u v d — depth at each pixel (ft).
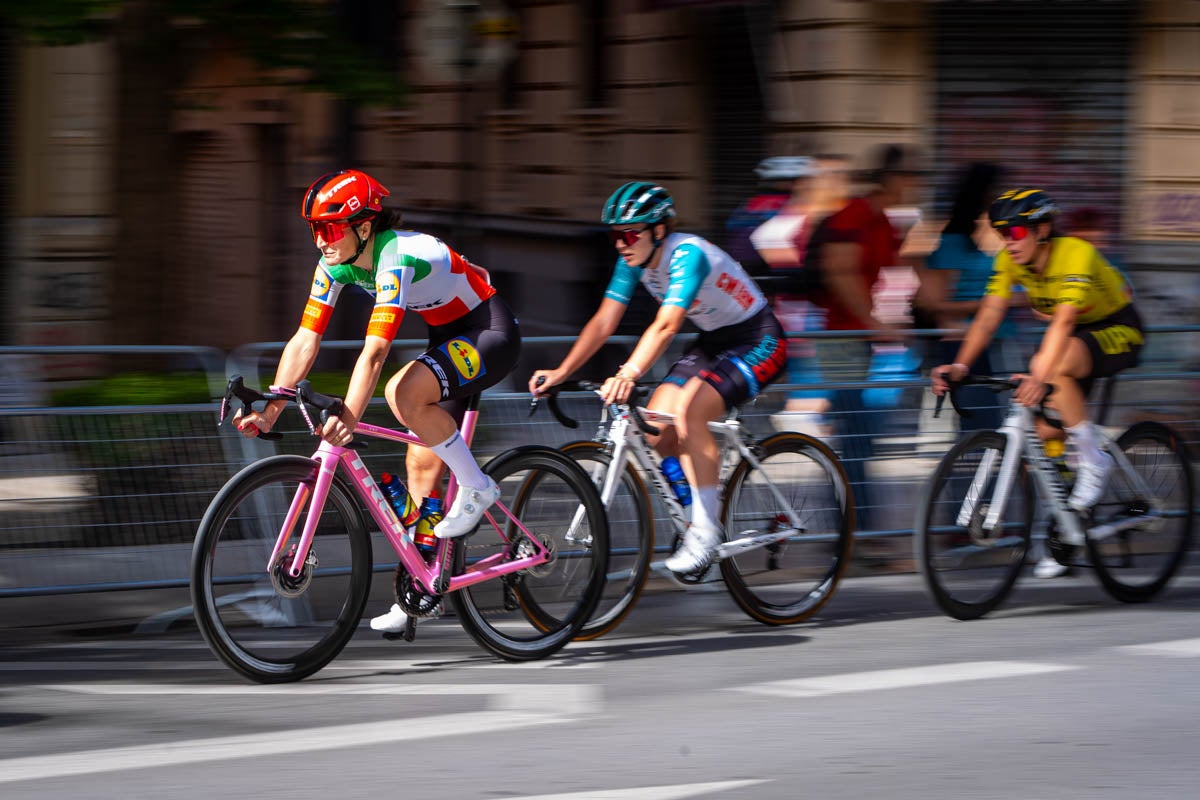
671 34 116.16
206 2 76.48
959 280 70.13
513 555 46.83
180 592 58.34
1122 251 105.91
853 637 50.75
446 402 45.57
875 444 63.10
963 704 41.16
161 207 81.10
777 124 104.12
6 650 49.67
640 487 50.78
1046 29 103.09
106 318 81.61
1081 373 54.54
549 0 132.05
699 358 51.16
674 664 46.68
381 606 56.44
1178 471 57.72
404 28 145.89
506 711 40.57
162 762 35.47
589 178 127.24
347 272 43.80
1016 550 54.19
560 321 130.41
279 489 43.57
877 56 100.53
